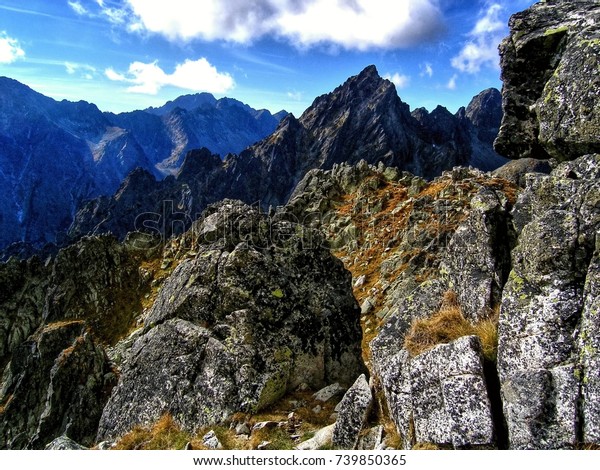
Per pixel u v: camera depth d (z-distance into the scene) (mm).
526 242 9977
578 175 10172
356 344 18406
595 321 8359
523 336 9141
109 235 46906
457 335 10922
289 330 17219
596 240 8867
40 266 49625
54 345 36188
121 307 41938
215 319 17312
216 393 15094
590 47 10391
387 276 35500
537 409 8164
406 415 10391
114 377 28797
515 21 12891
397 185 52406
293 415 14633
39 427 27359
